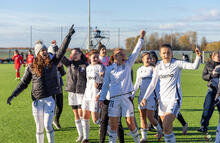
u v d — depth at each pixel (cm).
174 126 598
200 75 2209
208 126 598
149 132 564
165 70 402
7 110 760
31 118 664
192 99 968
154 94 491
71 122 632
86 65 509
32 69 393
